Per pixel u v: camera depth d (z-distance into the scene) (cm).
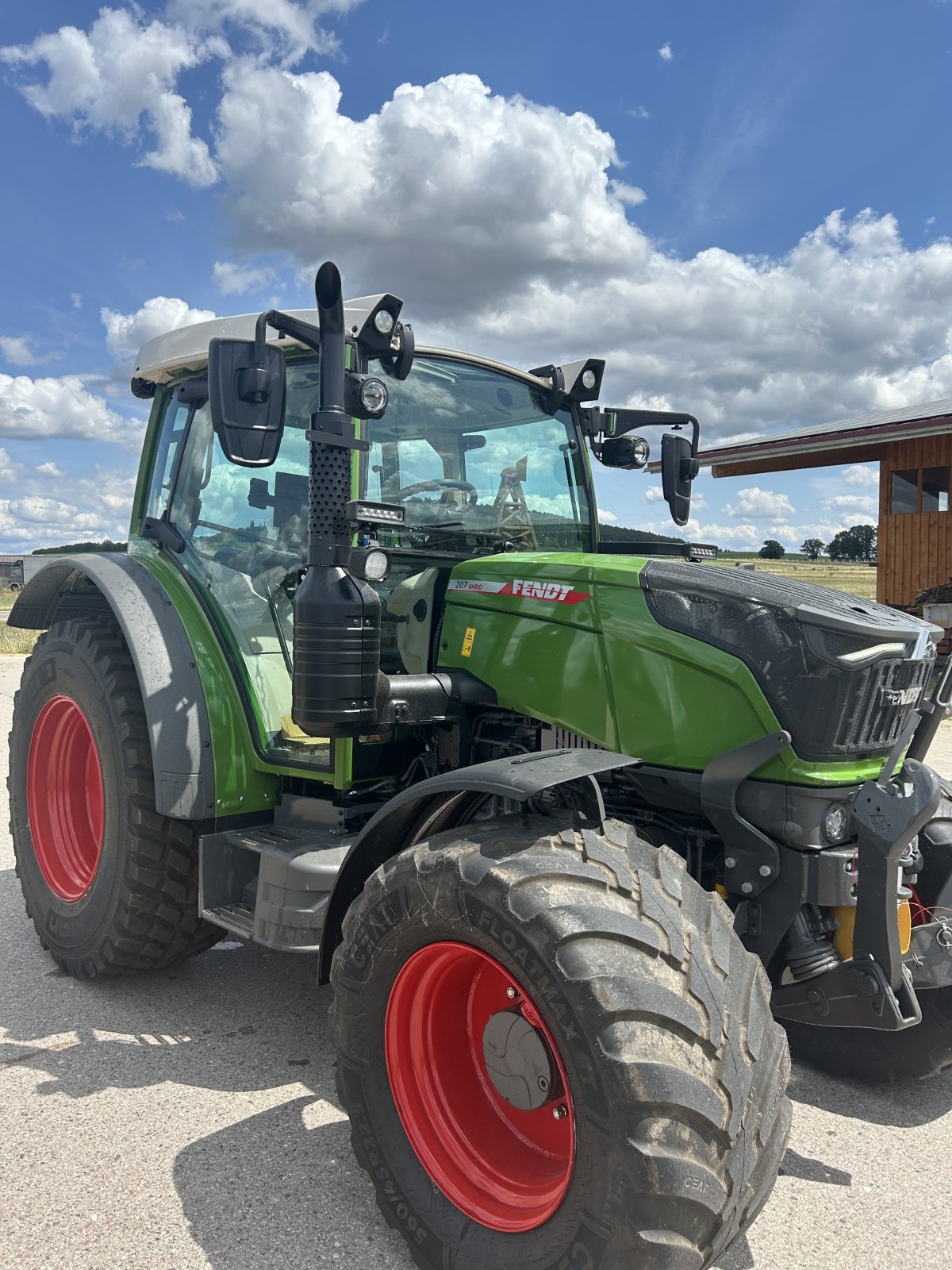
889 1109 295
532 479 366
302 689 260
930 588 1470
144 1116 271
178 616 350
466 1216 210
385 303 265
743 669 245
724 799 245
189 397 367
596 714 266
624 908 197
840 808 245
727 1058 186
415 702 278
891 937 231
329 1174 246
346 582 259
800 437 1398
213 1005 350
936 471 1493
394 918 219
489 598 295
